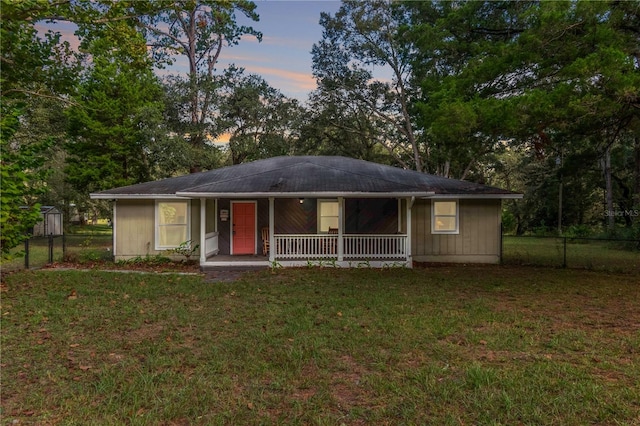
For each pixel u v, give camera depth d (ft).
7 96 46.60
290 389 13.48
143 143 76.84
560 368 15.01
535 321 21.79
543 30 27.55
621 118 31.71
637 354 16.71
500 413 11.73
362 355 16.58
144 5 39.42
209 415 11.79
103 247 65.67
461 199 48.47
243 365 15.49
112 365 15.49
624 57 24.31
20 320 21.61
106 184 75.25
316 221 50.37
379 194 40.06
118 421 11.40
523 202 115.85
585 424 11.17
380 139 115.03
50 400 12.65
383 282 34.09
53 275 36.94
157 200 49.14
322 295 28.63
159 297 27.89
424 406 12.24
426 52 42.19
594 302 26.66
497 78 32.60
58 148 102.22
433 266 45.24
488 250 48.55
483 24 38.83
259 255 49.96
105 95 73.15
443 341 18.45
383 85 106.63
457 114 28.63
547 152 70.64
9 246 31.83
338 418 11.60
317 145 114.73
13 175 30.76
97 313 23.18
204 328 20.43
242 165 55.42
